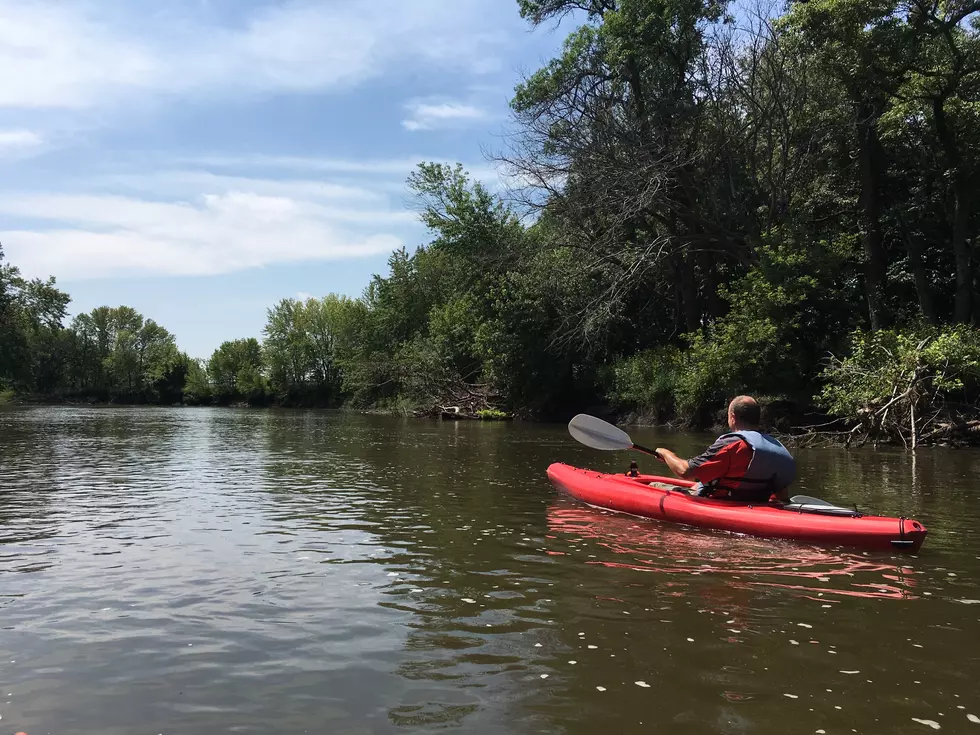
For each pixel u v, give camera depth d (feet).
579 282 88.12
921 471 34.71
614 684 9.64
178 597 13.55
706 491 21.04
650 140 73.31
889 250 74.49
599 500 23.47
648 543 18.12
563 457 41.39
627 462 38.70
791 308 64.49
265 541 18.33
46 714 8.81
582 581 14.62
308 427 76.13
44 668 10.21
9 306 158.61
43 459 39.58
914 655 10.72
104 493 26.63
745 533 19.08
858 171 70.74
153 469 34.68
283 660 10.49
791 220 66.95
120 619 12.30
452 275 123.34
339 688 9.53
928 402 48.93
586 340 84.33
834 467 36.58
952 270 70.28
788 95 70.59
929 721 8.65
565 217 83.30
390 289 141.18
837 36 56.90
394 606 12.98
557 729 8.41
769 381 63.87
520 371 93.86
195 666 10.27
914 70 59.31
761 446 20.12
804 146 73.97
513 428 74.64
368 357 139.13
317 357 196.95
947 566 16.01
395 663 10.37
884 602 13.29
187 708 8.96
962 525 20.81
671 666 10.25
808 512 19.08
